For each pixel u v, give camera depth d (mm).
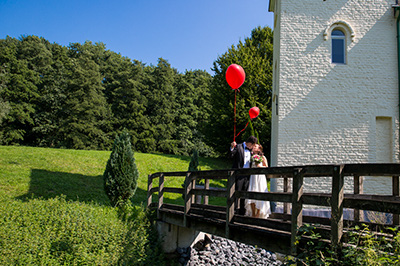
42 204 9039
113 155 9844
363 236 3605
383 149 10430
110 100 43344
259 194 5004
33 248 6695
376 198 4688
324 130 10477
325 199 3859
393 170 3264
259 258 9289
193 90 47750
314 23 10883
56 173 13648
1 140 32125
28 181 11812
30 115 35375
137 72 43531
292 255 4168
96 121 38094
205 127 26516
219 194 6184
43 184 11742
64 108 36062
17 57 42219
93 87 37625
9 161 14500
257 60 22328
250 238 5113
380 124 10570
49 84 38281
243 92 22422
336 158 10359
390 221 4973
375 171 3424
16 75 34188
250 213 6367
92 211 8945
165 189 8797
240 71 7160
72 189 11859
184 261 8391
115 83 42281
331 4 10891
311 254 3947
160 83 45406
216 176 6414
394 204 3246
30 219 7961
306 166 4156
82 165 15883
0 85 29391
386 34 10688
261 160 6527
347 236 3693
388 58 10609
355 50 10703
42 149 18969
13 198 9961
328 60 10742
